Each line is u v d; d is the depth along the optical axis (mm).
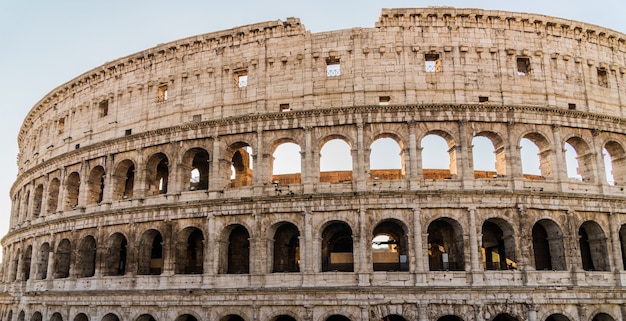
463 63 65250
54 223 77562
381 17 66500
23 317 80625
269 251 61500
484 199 59719
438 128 62688
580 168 66875
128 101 75625
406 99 63750
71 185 80500
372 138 62750
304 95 65438
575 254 60125
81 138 80500
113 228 70312
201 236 70875
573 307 58188
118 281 67312
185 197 66500
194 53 71875
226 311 60656
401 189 60656
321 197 60531
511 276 58156
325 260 64438
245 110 67375
